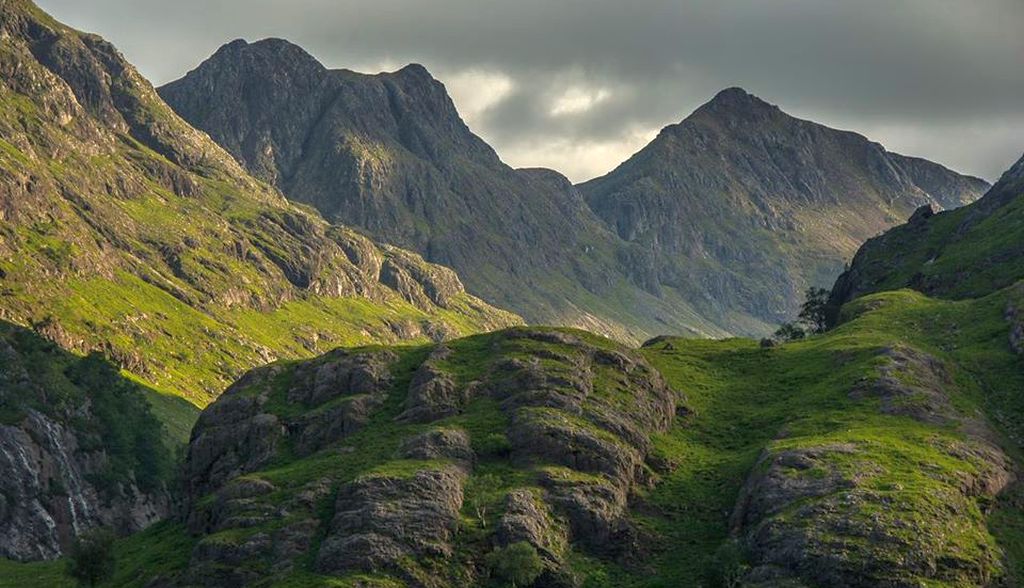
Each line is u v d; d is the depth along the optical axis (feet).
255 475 561.84
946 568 441.68
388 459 547.49
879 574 434.30
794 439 565.12
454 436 556.92
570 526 506.89
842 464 510.58
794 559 451.12
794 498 492.13
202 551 501.97
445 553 472.85
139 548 612.70
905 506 468.75
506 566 460.55
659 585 477.36
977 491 506.07
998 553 464.65
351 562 465.88
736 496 540.93
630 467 552.00
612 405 601.62
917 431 559.38
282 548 490.49
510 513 494.59
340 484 529.86
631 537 509.35
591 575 484.33
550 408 579.89
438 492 501.97
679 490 553.64
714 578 463.42
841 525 460.14
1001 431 586.86
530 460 544.62
